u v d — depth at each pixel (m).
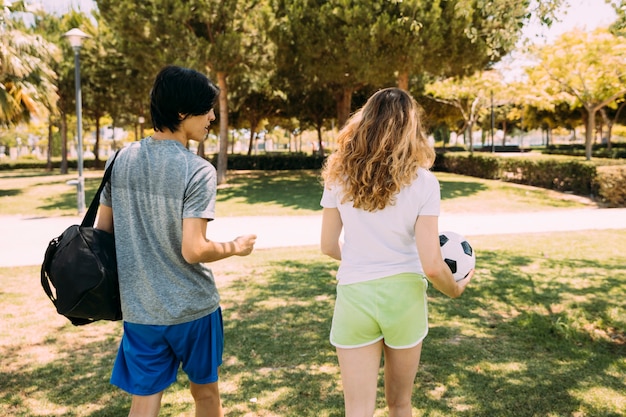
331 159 2.17
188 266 2.09
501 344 4.10
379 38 14.24
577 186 16.66
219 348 2.24
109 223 2.21
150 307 2.04
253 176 25.45
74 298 2.00
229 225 12.02
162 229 2.03
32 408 3.18
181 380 3.56
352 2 15.29
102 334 4.61
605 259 7.30
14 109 18.05
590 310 4.89
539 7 5.91
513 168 20.38
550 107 25.70
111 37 26.33
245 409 3.11
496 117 57.59
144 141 2.15
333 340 2.11
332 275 6.59
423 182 2.00
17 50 17.66
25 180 27.11
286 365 3.79
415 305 2.04
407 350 2.07
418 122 2.06
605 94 19.70
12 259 8.30
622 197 13.79
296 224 12.03
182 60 17.14
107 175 2.13
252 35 17.22
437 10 13.76
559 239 9.16
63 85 29.05
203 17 16.61
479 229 10.77
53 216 14.39
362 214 2.05
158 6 16.17
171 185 2.01
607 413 2.98
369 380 2.07
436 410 3.04
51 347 4.27
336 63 16.72
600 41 18.23
